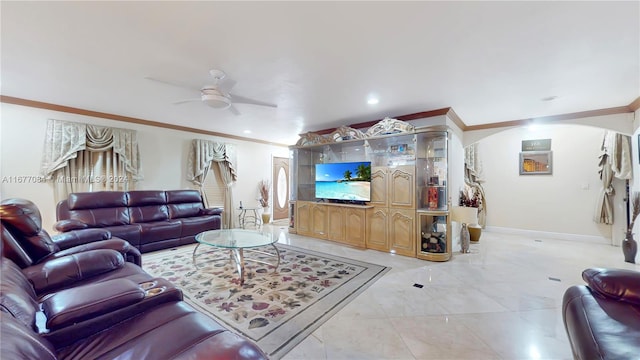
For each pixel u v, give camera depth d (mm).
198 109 4078
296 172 5586
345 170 4699
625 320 1242
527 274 3145
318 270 3270
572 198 5078
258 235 3484
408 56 2330
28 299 1194
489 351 1730
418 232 3803
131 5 1657
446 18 1793
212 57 2354
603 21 1807
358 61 2424
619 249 4332
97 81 2934
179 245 4395
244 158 6609
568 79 2811
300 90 3164
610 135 4465
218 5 1658
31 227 1911
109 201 4082
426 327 2010
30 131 3711
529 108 3879
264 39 2064
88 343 1117
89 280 1869
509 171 5742
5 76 2807
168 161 5211
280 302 2410
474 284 2840
